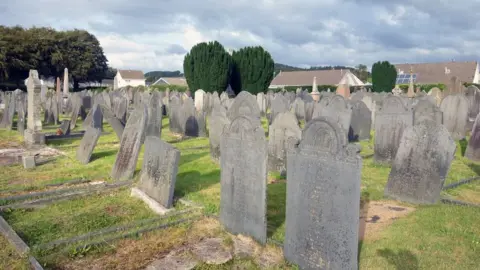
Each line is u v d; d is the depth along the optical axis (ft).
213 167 32.19
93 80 221.46
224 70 109.50
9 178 28.60
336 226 13.87
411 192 22.98
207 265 15.29
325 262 14.25
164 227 19.12
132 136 28.43
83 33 202.39
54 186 26.50
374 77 144.36
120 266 15.35
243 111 39.50
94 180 28.40
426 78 187.62
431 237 17.48
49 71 191.11
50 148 41.24
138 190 24.25
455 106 45.55
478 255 15.74
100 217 20.61
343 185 13.53
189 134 50.26
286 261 15.66
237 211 18.24
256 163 16.98
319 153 14.25
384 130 32.45
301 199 15.01
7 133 52.16
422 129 22.68
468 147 34.86
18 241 17.07
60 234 18.37
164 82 270.26
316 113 43.16
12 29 179.01
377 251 16.08
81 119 68.44
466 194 24.20
